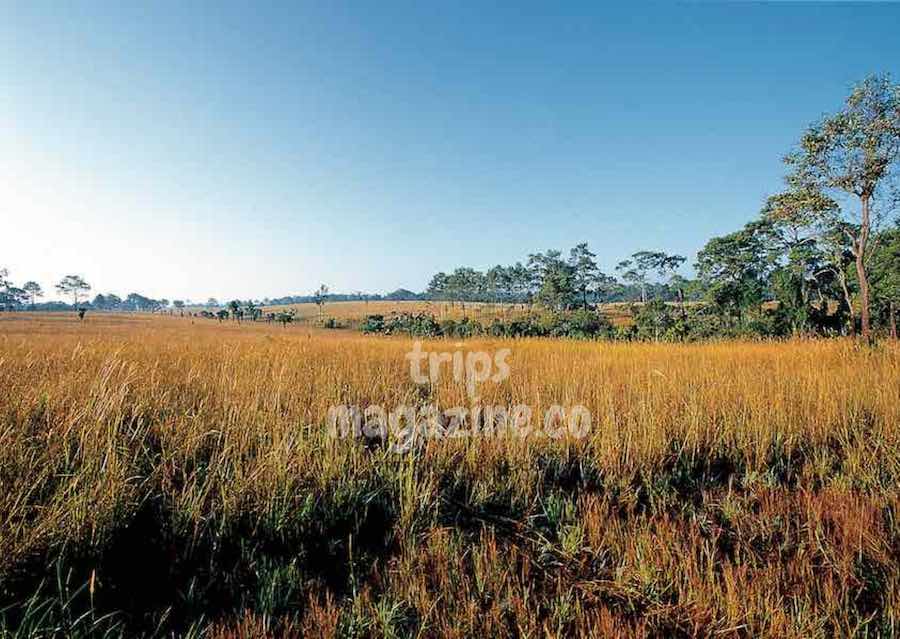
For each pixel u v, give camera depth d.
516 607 2.32
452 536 3.01
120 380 4.86
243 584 2.57
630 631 2.17
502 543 3.08
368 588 2.47
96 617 2.27
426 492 3.36
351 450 3.82
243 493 3.06
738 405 5.46
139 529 2.87
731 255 37.62
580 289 77.31
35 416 3.85
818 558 2.88
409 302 127.12
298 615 2.37
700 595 2.38
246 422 4.21
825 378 6.59
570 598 2.45
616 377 7.06
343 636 2.20
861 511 3.19
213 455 3.54
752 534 3.15
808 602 2.33
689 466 4.22
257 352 9.14
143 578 2.58
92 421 3.61
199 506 2.88
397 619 2.28
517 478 3.84
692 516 3.35
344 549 2.99
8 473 2.86
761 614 2.29
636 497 3.58
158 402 4.64
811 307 25.03
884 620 2.27
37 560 2.41
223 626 2.20
